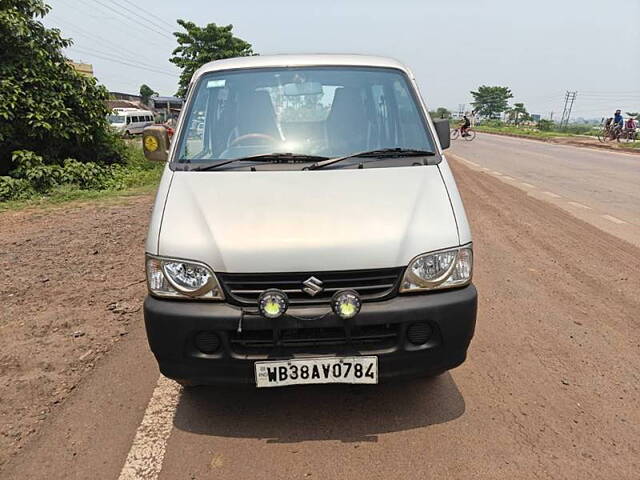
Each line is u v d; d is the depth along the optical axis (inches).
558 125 2146.9
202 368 104.0
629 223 292.8
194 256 102.3
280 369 102.0
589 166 587.2
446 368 108.1
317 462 102.4
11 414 118.4
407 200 111.5
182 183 119.3
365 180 118.2
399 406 120.0
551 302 179.5
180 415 118.3
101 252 247.1
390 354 102.8
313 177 119.4
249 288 101.7
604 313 170.2
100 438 110.5
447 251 105.4
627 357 141.6
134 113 1368.1
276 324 99.6
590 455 102.7
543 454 103.2
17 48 422.6
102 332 160.4
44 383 131.2
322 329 102.6
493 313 170.6
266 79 147.6
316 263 100.2
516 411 117.5
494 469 99.3
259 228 103.9
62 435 111.3
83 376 135.1
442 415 116.5
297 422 115.1
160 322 103.3
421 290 103.7
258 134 137.6
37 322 166.9
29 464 102.6
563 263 221.3
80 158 484.4
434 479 97.3
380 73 150.8
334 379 103.2
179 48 1384.1
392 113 142.6
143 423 115.4
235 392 127.4
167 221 108.4
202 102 144.4
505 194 388.8
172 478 98.7
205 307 102.0
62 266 225.5
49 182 415.8
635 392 124.6
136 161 541.3
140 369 138.3
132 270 219.8
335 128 138.9
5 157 438.3
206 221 106.5
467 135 1231.5
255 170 123.3
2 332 160.1
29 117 408.5
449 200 114.3
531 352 144.6
